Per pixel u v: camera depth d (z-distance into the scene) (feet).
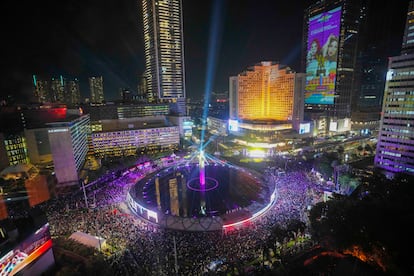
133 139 620.90
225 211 324.60
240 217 262.47
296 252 187.52
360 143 630.33
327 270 154.92
